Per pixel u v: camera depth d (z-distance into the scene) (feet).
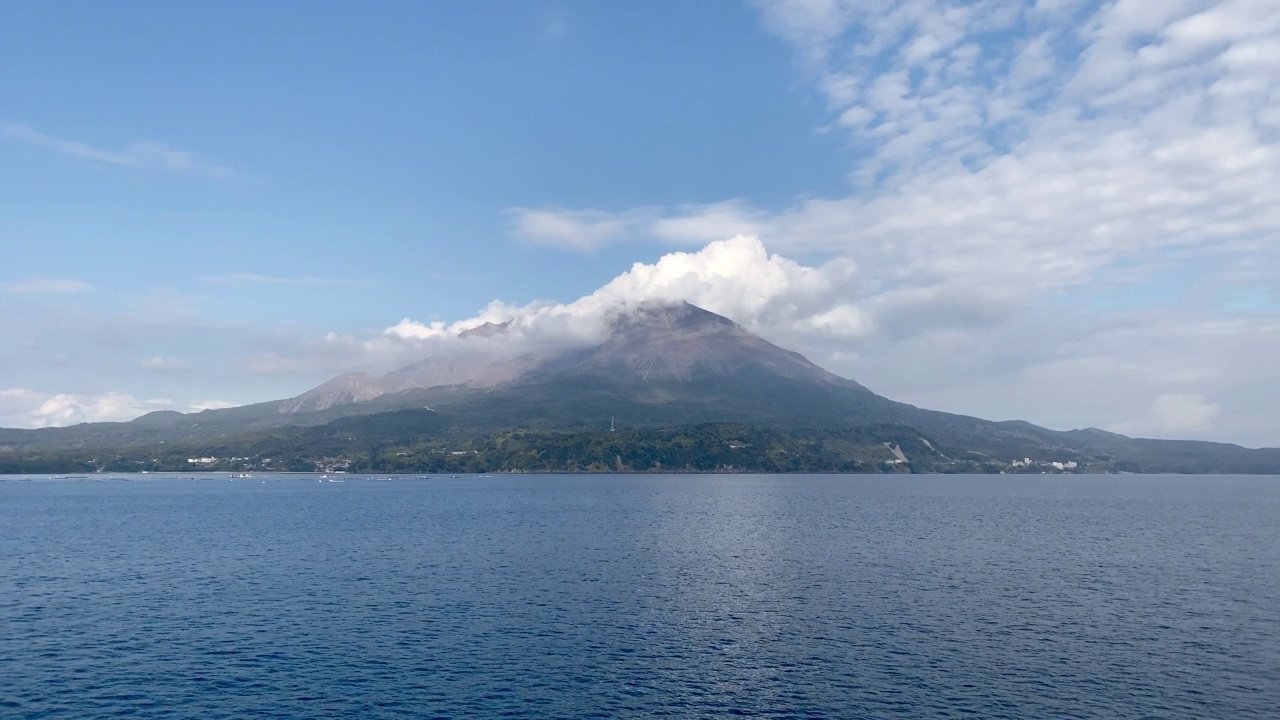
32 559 386.11
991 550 408.46
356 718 172.35
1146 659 210.79
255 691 187.93
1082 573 336.49
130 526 553.23
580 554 386.11
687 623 245.45
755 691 187.32
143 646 222.69
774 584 306.14
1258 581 320.29
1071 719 171.73
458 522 556.51
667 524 537.24
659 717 172.45
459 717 172.86
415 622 247.09
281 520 587.27
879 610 262.67
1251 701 182.09
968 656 212.84
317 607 268.21
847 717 172.45
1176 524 573.74
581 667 203.72
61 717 173.27
